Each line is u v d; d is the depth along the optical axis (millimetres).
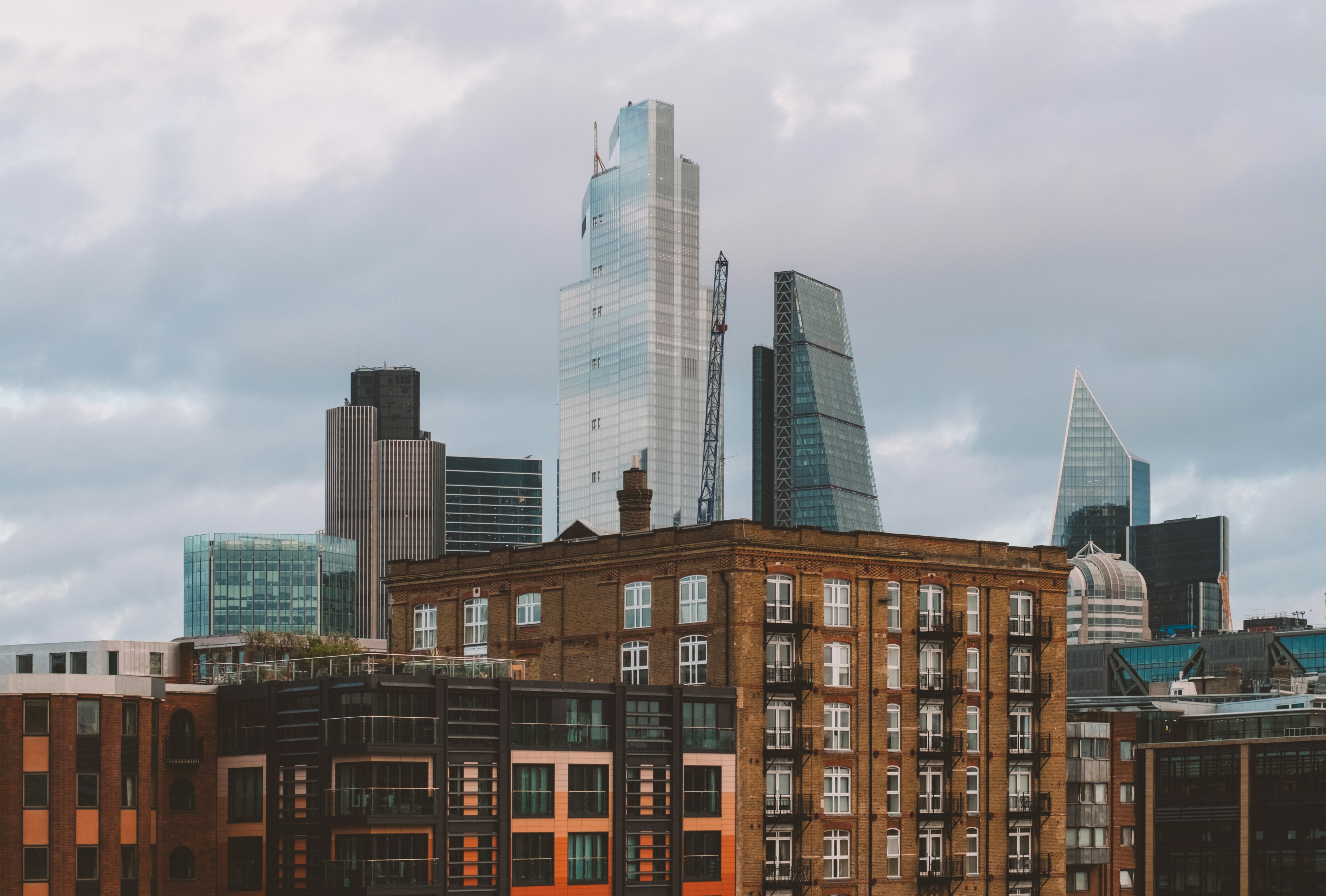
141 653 120438
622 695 105500
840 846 111438
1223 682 187000
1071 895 139500
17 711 94188
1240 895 141875
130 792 97375
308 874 100438
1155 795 147625
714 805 107438
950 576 118062
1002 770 118750
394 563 128500
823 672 111750
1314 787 139625
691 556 111250
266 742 103188
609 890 103938
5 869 92812
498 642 121250
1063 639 123062
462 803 99938
